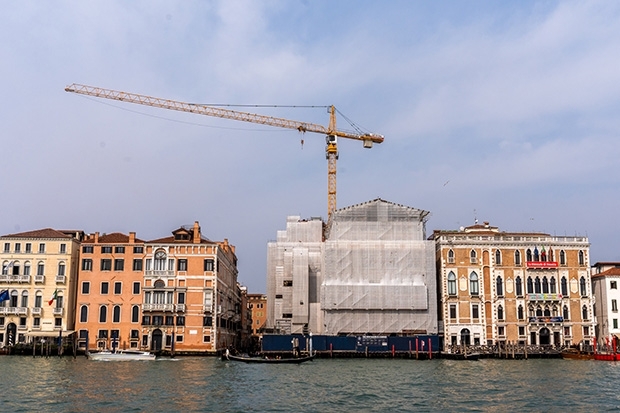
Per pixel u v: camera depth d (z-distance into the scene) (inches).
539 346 3265.3
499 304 3454.7
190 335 3326.8
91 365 2598.4
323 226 4266.7
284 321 3555.6
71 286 3420.3
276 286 3713.1
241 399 1680.6
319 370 2493.8
